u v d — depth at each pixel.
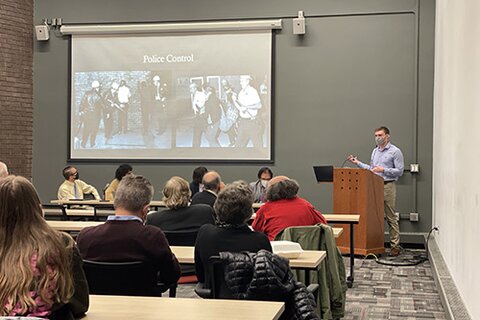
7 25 9.99
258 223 4.68
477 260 3.97
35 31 10.26
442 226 7.15
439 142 7.75
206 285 3.34
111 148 10.09
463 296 4.80
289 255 3.63
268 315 2.22
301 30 9.38
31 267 1.84
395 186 8.69
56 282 1.87
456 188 5.48
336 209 8.04
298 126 9.49
